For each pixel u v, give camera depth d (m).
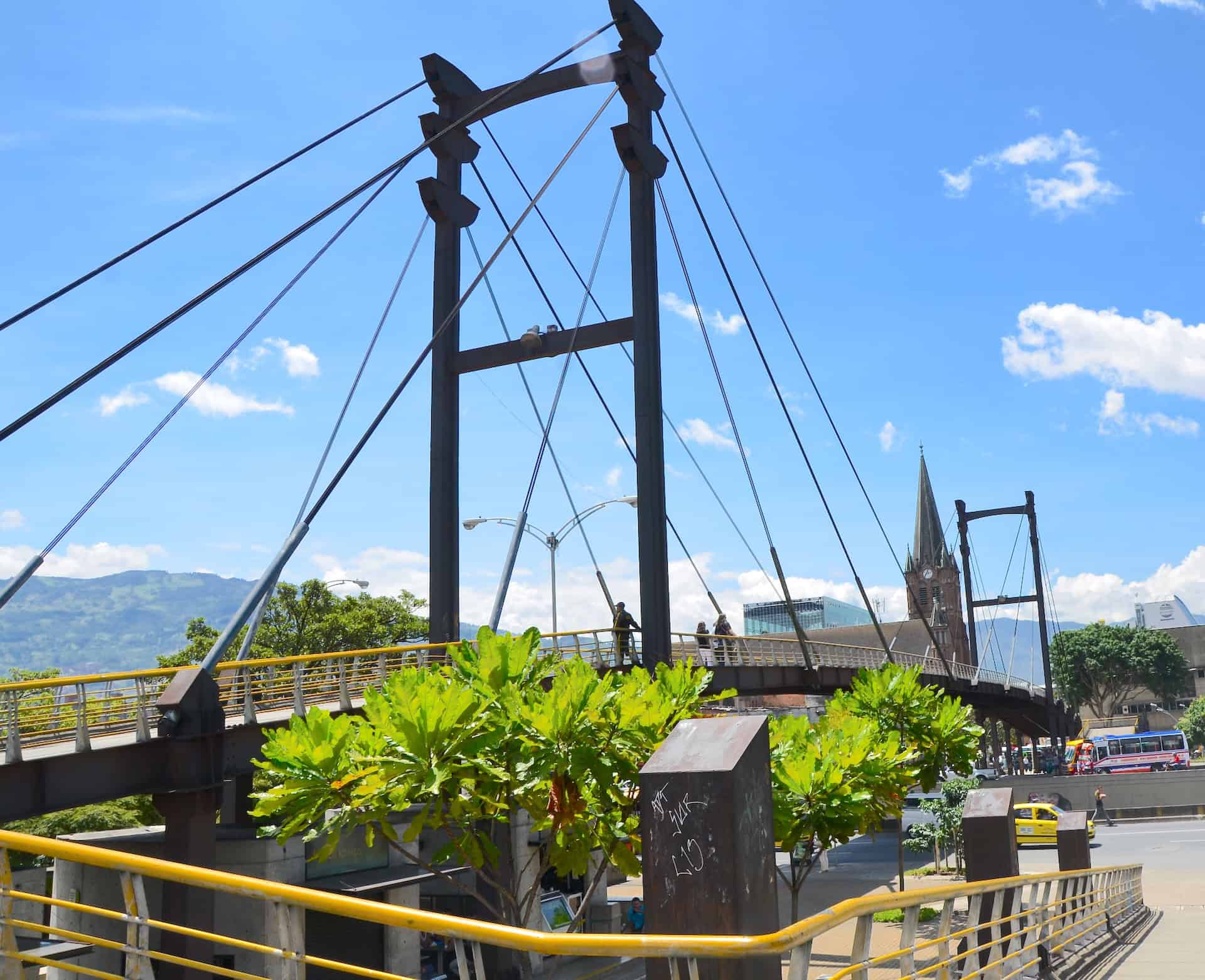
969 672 70.69
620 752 14.12
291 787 13.47
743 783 5.67
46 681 17.81
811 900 34.62
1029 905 12.70
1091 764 76.12
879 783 17.11
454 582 32.59
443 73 35.91
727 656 39.53
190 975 18.89
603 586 33.69
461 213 35.66
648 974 5.59
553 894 29.28
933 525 183.75
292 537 24.72
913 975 6.84
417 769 13.28
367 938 23.75
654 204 33.03
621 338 32.41
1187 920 24.45
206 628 53.31
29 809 17.27
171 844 19.58
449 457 33.53
